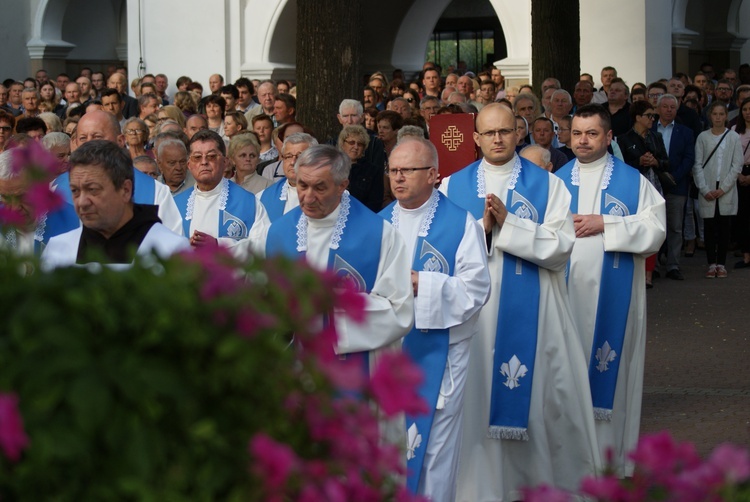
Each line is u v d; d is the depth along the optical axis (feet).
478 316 22.74
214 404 8.52
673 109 53.21
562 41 62.59
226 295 8.62
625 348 27.99
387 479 9.16
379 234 20.61
